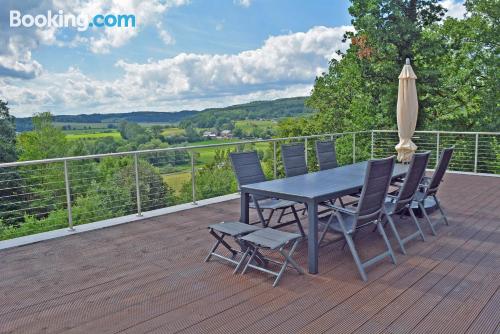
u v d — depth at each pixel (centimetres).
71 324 259
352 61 1434
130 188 691
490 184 704
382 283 311
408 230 449
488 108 1388
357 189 383
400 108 576
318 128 1647
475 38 1400
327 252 382
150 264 359
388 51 1318
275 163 686
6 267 358
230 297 291
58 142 1720
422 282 312
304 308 272
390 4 1278
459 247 391
